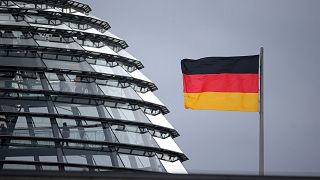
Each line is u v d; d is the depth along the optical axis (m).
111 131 90.31
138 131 92.31
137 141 91.31
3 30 92.38
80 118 89.88
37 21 93.81
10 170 55.22
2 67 90.62
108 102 92.38
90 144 88.94
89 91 91.56
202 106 74.31
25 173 54.66
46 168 86.38
